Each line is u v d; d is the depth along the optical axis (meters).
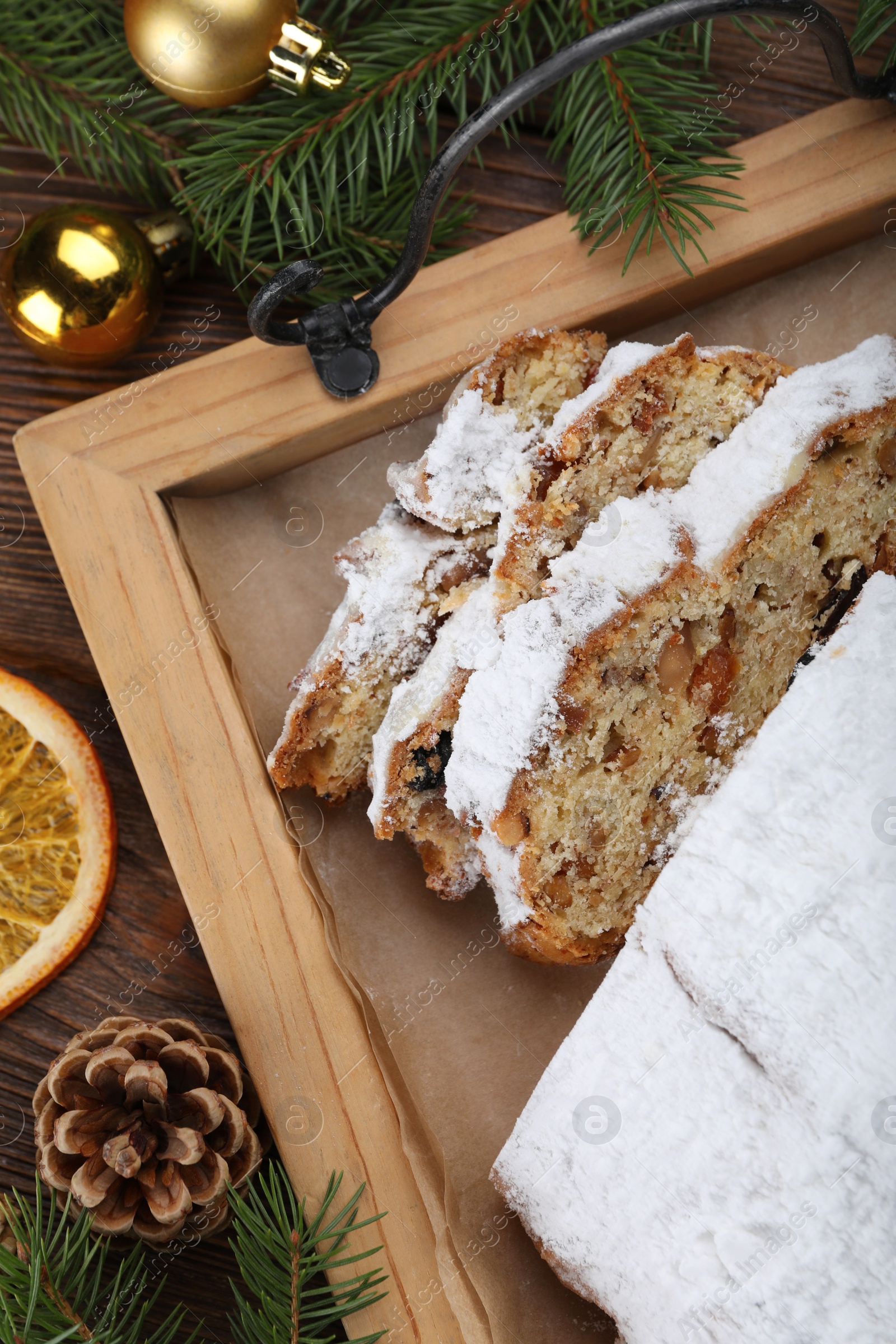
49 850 0.49
